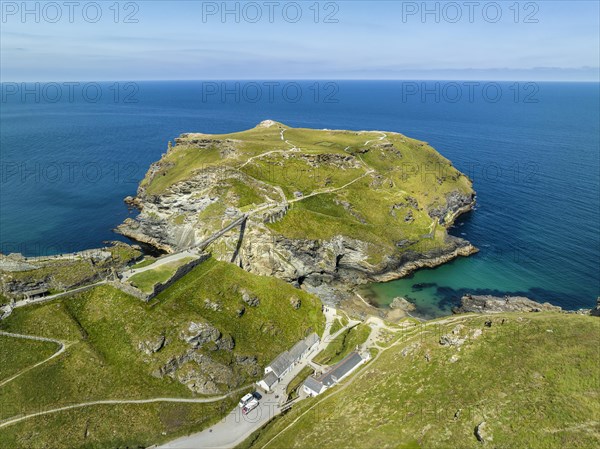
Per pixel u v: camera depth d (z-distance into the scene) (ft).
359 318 369.50
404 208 529.45
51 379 256.73
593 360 193.77
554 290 418.10
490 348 225.15
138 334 287.28
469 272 460.14
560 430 167.12
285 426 234.38
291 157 560.61
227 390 270.67
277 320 338.34
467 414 189.37
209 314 318.04
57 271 324.60
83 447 230.27
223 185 494.18
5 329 278.46
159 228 518.37
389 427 196.85
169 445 236.22
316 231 456.04
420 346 257.34
